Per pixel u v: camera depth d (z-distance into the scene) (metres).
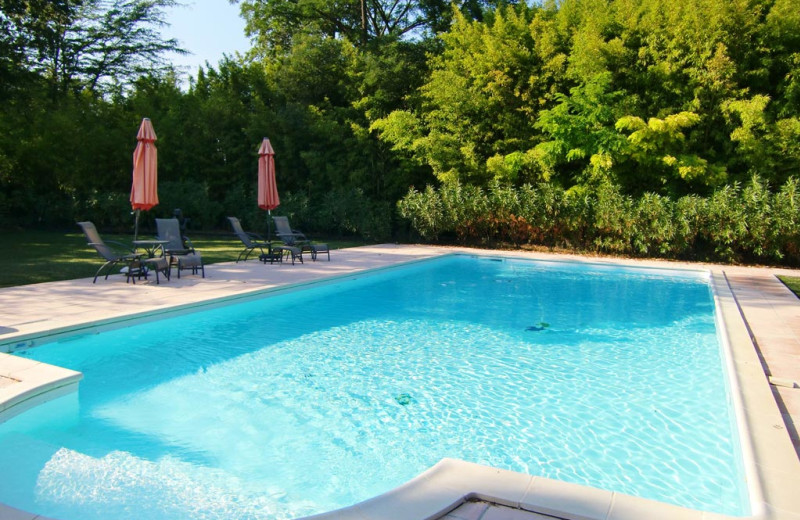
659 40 14.80
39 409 4.04
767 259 13.29
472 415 4.41
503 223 16.14
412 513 2.36
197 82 22.31
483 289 10.14
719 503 3.12
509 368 5.59
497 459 3.67
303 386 5.02
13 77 17.41
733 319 6.77
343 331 6.98
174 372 5.31
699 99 14.30
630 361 5.86
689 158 14.05
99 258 11.59
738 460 3.44
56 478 3.31
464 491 2.57
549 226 15.34
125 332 6.37
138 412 4.35
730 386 4.47
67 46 23.00
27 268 9.98
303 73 20.56
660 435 4.04
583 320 7.73
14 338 5.30
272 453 3.73
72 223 19.67
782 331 6.24
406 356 5.96
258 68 21.38
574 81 16.28
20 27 19.11
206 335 6.69
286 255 12.86
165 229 10.47
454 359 5.88
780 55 13.73
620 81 15.77
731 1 13.54
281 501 3.14
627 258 14.38
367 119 19.52
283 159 19.62
